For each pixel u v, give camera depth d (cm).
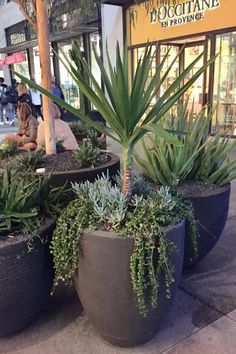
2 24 1603
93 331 191
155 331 182
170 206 173
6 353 176
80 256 164
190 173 256
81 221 164
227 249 281
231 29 662
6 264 165
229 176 247
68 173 262
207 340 184
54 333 190
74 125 506
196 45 763
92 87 174
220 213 238
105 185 189
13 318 178
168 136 138
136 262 154
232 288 229
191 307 210
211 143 258
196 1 709
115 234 156
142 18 823
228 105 720
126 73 164
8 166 258
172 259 166
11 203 187
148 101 166
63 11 339
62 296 221
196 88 763
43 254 180
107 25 907
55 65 1159
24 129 380
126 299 161
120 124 165
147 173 252
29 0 306
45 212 201
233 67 715
